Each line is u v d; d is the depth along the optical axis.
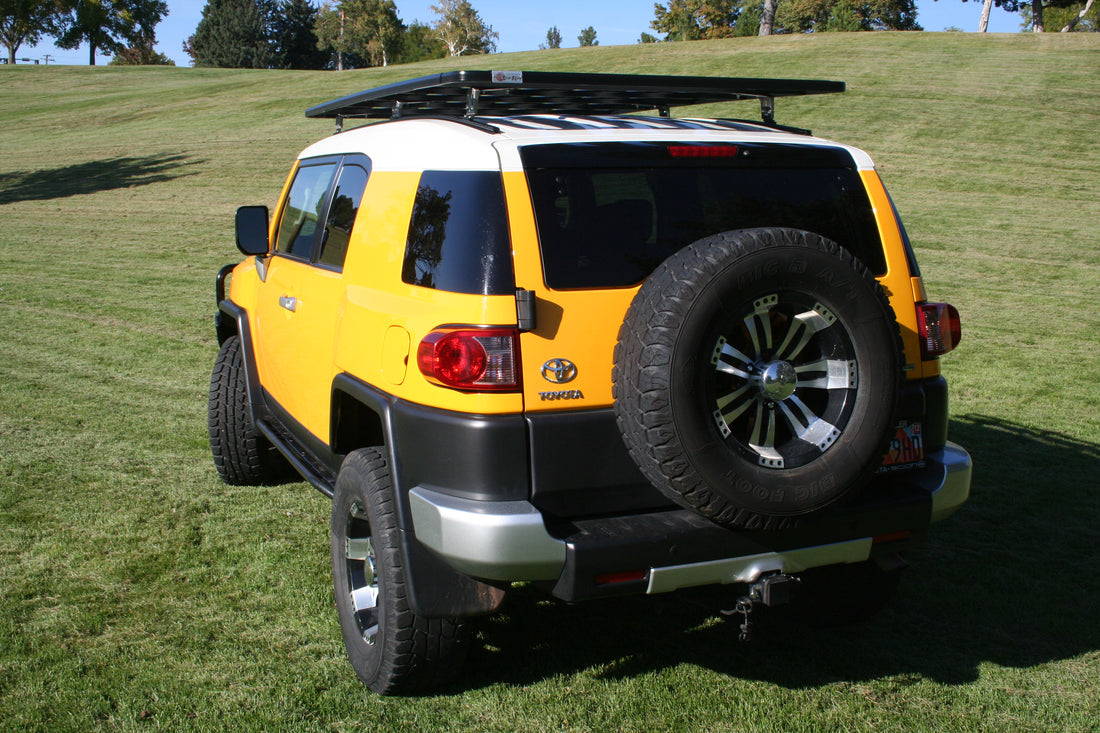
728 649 3.51
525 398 2.65
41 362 8.03
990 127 24.48
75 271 13.12
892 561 3.12
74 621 3.57
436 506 2.67
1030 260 13.56
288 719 2.96
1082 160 21.31
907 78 31.08
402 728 2.93
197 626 3.56
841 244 3.11
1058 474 5.46
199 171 23.33
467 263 2.71
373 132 3.72
